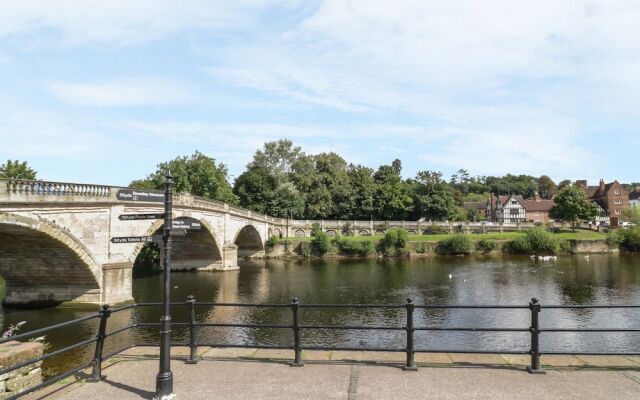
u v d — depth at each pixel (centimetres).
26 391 708
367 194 9744
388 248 7119
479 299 3409
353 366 906
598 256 6844
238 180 9775
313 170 10719
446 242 7275
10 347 913
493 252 7350
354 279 4491
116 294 2961
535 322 862
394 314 2864
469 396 749
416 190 10344
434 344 2225
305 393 771
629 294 3562
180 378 852
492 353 984
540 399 734
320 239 7062
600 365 894
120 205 3011
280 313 2888
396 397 749
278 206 9194
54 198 2442
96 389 808
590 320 2709
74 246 2625
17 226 2223
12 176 5153
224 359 962
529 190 18425
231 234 5481
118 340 2156
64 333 2295
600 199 13062
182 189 7250
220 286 4031
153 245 5303
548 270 5125
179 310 2947
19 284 2997
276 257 7100
